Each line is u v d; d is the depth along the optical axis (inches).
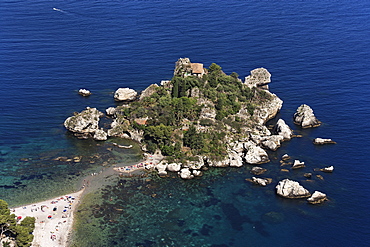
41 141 7199.8
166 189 5930.1
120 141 7268.7
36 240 4751.5
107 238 4886.8
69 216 5211.6
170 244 4842.5
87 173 6230.3
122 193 5772.6
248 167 6569.9
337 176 6254.9
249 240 4940.9
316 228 5157.5
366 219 5310.0
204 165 6599.4
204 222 5251.0
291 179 6190.9
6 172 6190.9
